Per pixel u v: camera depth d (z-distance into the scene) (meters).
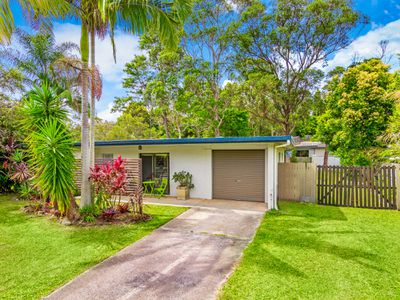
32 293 3.40
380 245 5.01
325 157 20.48
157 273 3.96
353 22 18.92
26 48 13.83
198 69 20.67
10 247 5.01
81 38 6.84
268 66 21.77
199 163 10.58
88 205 6.95
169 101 21.47
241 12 21.81
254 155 9.80
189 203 9.41
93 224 6.50
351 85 14.51
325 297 3.22
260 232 5.89
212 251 4.83
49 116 6.75
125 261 4.40
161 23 6.90
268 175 8.59
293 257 4.45
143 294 3.38
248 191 9.89
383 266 4.09
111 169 7.17
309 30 19.94
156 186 11.33
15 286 3.57
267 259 4.37
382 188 8.45
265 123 27.31
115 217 7.06
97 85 7.39
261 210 8.24
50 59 13.96
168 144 9.97
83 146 6.96
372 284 3.54
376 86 13.12
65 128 6.95
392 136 7.96
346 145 14.13
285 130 21.27
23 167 9.44
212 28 21.98
